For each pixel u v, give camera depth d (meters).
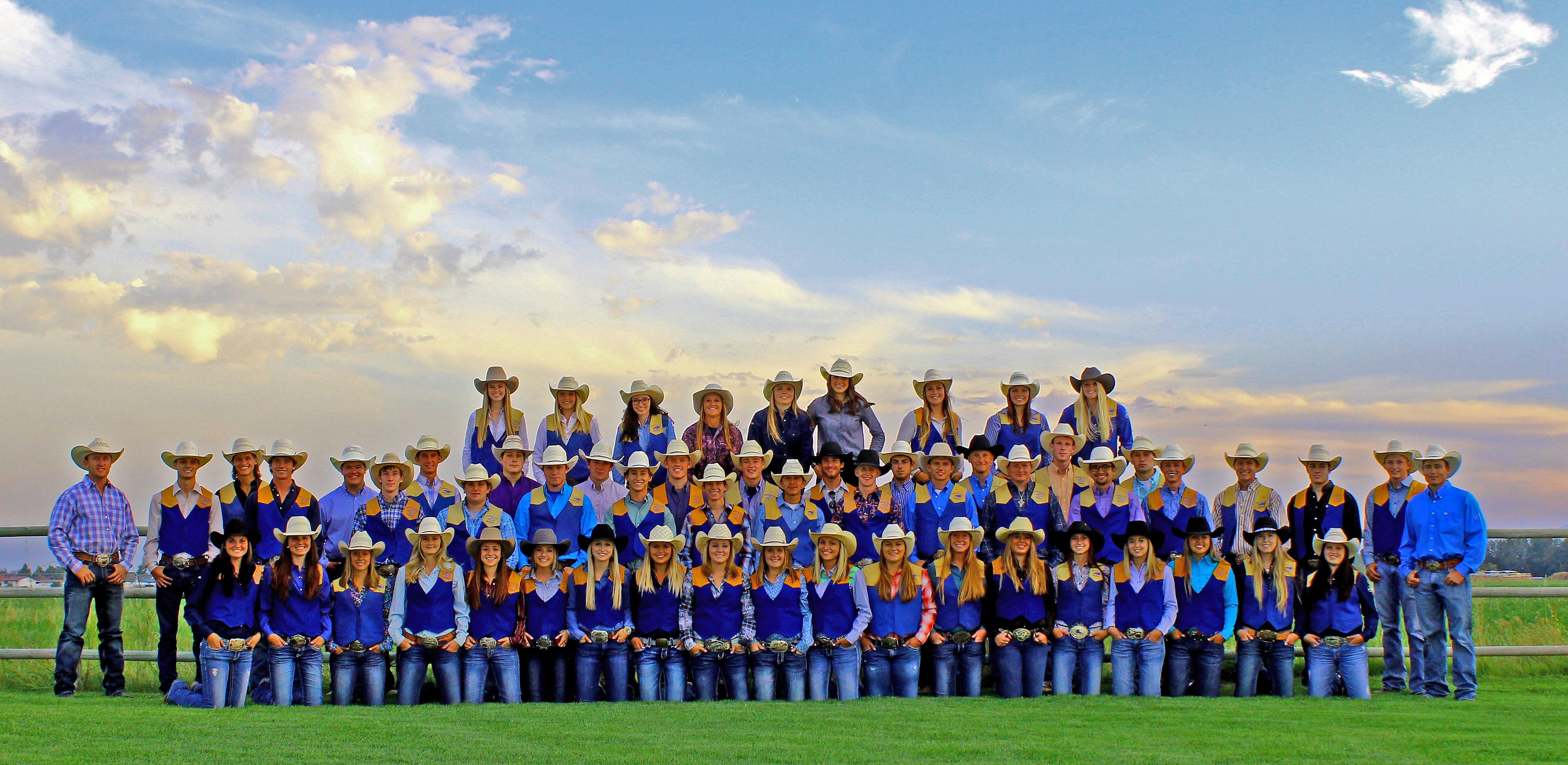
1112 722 7.88
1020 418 11.93
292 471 10.52
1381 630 11.16
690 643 9.84
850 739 7.03
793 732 7.34
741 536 10.27
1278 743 6.94
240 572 9.48
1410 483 10.62
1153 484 11.43
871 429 12.27
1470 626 9.84
